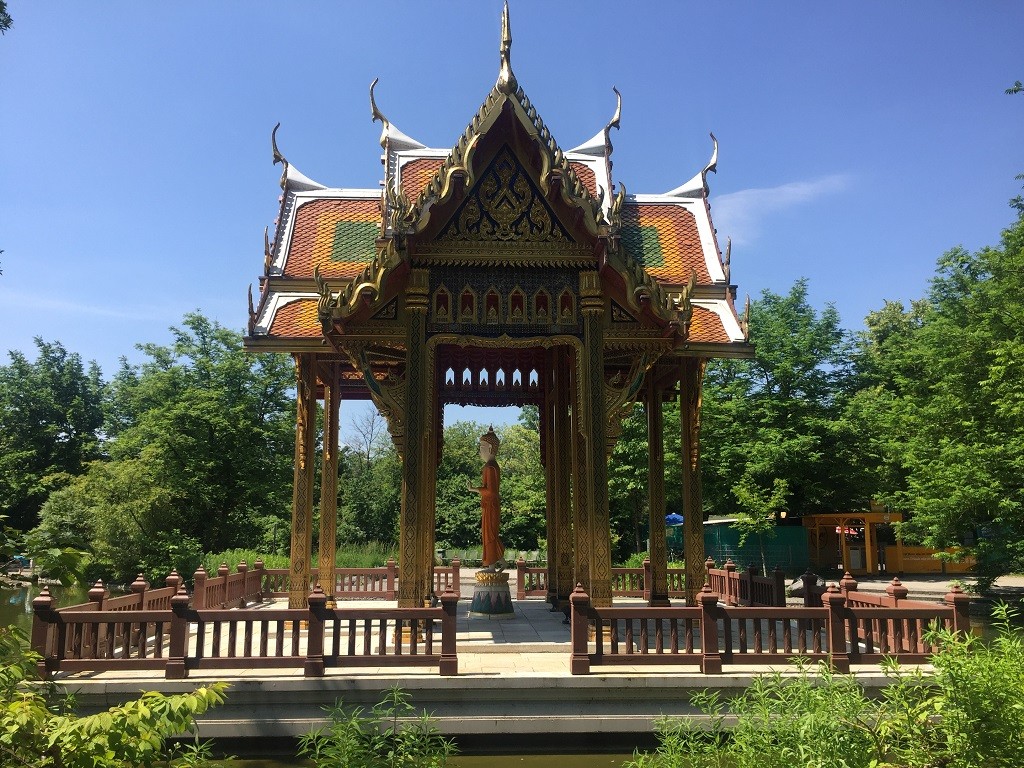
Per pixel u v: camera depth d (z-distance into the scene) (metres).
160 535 36.75
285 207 17.33
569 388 17.91
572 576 17.34
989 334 24.89
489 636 13.40
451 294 13.16
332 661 10.20
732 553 38.28
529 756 9.79
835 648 10.46
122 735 5.78
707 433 38.75
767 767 6.72
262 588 19.48
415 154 17.61
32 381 60.44
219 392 45.16
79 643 10.27
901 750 6.88
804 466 37.84
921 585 33.78
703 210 17.61
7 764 5.77
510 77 12.94
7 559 7.13
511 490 52.22
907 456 26.47
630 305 13.12
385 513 57.75
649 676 10.05
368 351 14.72
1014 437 23.27
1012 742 6.39
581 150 18.59
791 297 41.03
